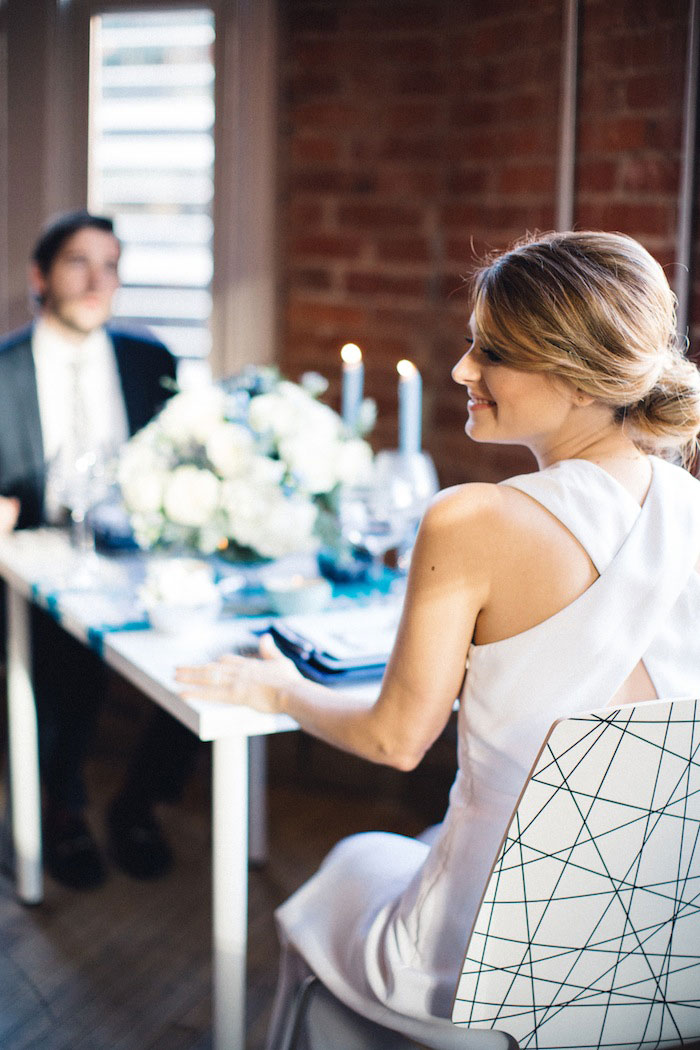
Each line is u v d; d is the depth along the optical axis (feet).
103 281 8.95
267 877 8.58
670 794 3.92
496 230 8.74
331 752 10.00
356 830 9.34
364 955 4.61
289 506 6.65
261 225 9.93
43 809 9.12
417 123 9.33
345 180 9.65
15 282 10.71
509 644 4.24
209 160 10.25
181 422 6.79
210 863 8.89
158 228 10.55
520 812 3.78
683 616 4.33
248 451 6.68
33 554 7.59
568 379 4.25
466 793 4.51
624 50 7.31
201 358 10.65
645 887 4.05
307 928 4.94
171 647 5.90
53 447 8.96
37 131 10.44
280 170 9.85
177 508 6.50
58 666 8.55
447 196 9.27
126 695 10.69
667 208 7.11
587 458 4.42
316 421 6.83
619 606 4.18
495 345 4.32
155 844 8.76
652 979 4.23
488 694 4.29
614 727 3.75
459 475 9.39
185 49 10.14
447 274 9.33
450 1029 4.41
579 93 7.73
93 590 6.91
